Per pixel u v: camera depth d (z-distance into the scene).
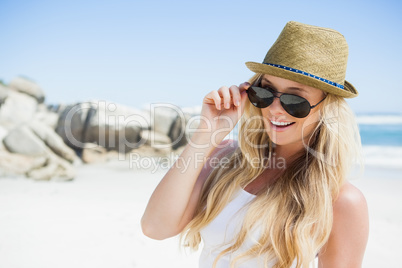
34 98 18.53
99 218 5.88
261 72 1.64
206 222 1.69
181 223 1.74
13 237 4.88
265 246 1.53
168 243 4.80
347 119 1.62
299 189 1.58
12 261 4.13
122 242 4.80
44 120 15.98
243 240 1.57
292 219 1.53
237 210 1.65
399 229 5.51
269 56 1.67
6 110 16.39
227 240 1.64
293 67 1.54
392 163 13.85
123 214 6.14
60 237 4.95
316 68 1.53
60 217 5.89
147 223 1.63
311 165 1.59
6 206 6.51
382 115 43.47
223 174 1.79
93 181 9.42
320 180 1.54
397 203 7.14
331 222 1.48
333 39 1.55
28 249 4.49
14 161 9.50
